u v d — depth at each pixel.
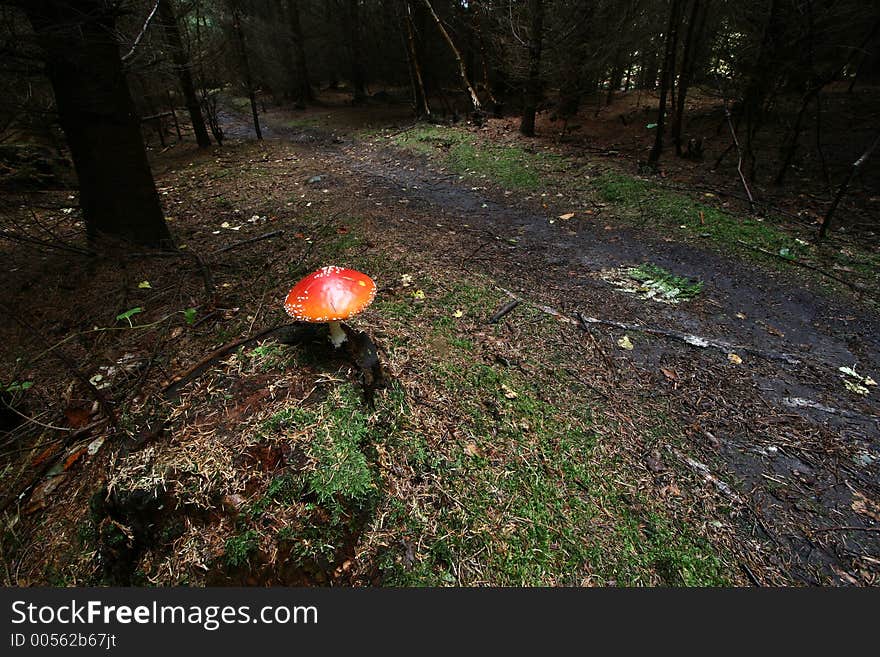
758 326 3.98
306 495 1.82
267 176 8.64
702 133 9.87
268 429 2.01
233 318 3.39
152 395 2.44
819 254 5.15
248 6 13.69
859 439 2.84
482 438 2.53
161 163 10.66
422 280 4.26
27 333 3.28
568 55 10.20
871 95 9.89
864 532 2.31
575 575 2.00
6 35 3.21
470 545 2.01
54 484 2.18
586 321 3.86
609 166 8.45
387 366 2.76
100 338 3.20
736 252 5.28
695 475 2.57
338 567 1.81
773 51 7.05
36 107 4.07
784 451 2.76
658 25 10.34
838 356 3.61
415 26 13.73
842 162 7.60
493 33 11.45
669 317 4.07
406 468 2.20
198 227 5.82
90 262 4.27
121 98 4.14
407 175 8.76
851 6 6.59
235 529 1.78
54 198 6.71
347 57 21.11
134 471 1.89
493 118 13.00
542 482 2.37
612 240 5.70
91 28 3.64
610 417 2.91
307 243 5.05
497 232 5.89
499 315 3.80
